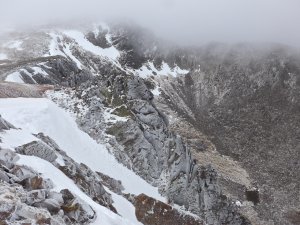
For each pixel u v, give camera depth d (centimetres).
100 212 3011
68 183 3409
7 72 11506
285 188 19462
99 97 7719
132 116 7488
